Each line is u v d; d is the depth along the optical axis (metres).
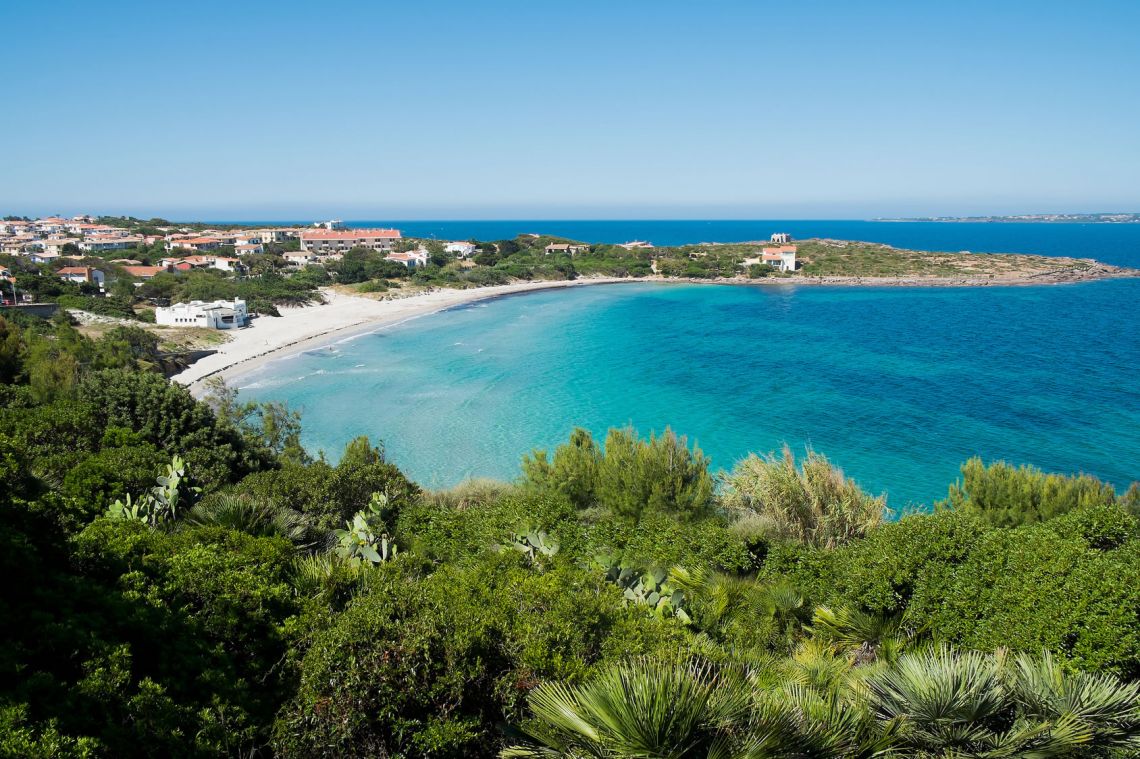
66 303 87.31
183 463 19.77
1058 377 68.31
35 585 8.97
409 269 150.88
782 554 15.50
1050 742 6.89
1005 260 177.00
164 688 8.05
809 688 8.01
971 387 64.75
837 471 22.17
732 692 6.71
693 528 18.12
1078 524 11.79
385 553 13.84
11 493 11.99
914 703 7.35
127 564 10.62
